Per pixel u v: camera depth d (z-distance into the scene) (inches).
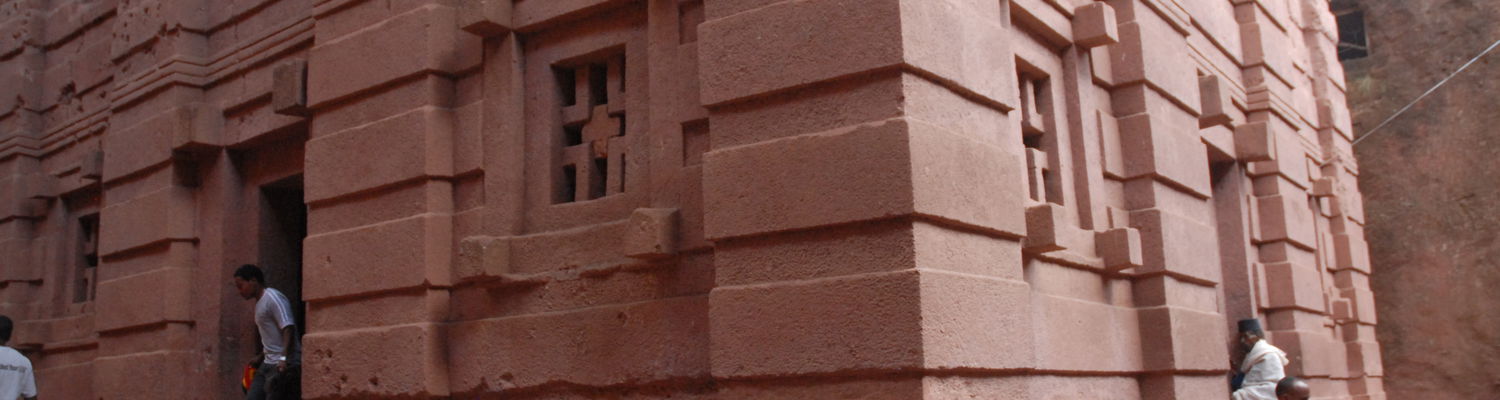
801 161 212.4
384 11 293.7
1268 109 436.1
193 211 364.8
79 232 433.4
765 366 209.8
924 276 197.0
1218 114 357.7
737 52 225.0
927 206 201.9
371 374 273.3
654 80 248.7
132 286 368.8
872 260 203.3
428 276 267.1
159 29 381.4
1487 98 605.3
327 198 295.3
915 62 207.9
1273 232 427.8
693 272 236.1
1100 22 290.0
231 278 353.4
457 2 286.2
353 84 294.7
